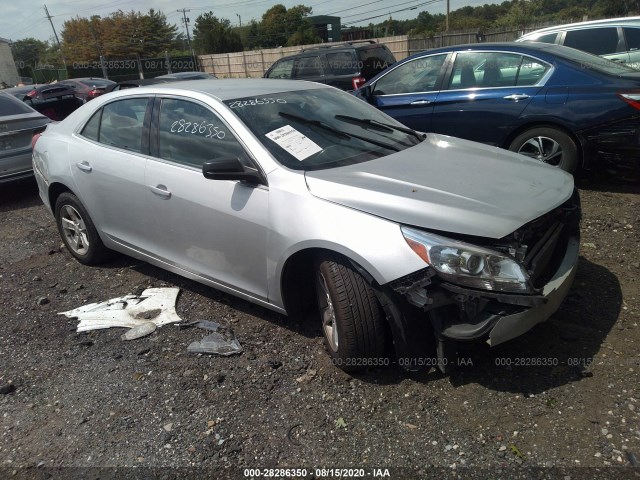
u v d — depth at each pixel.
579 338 3.16
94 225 4.51
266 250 3.14
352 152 3.45
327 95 4.11
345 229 2.76
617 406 2.62
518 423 2.58
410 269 2.57
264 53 33.56
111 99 4.30
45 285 4.54
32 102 12.31
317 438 2.61
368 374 3.02
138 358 3.36
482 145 3.88
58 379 3.23
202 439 2.65
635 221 4.80
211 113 3.53
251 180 3.17
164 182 3.66
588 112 5.29
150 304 4.01
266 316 3.73
